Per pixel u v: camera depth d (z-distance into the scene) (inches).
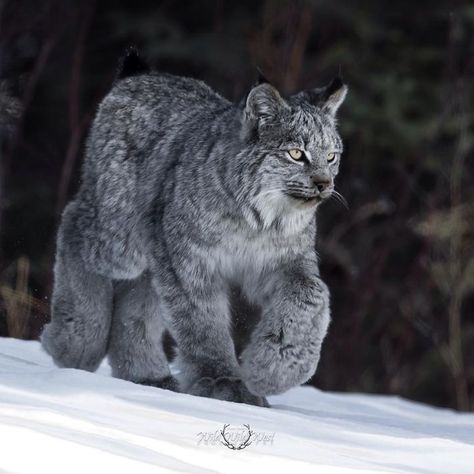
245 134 790.5
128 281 879.7
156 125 858.8
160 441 553.0
